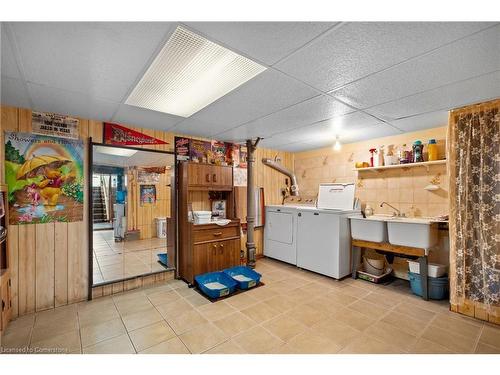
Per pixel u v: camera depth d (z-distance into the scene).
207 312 2.57
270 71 1.78
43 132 2.59
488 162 2.42
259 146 4.57
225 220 3.66
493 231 2.39
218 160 4.05
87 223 2.85
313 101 2.35
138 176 3.26
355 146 4.19
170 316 2.48
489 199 2.41
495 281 2.37
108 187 3.03
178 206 3.59
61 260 2.69
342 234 3.58
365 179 4.03
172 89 2.07
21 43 1.39
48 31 1.29
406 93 2.17
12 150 2.43
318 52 1.54
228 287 3.01
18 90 2.05
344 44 1.46
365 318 2.48
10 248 2.39
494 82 1.95
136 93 2.14
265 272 3.91
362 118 2.86
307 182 4.97
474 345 2.04
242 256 4.26
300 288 3.26
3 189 2.20
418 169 3.45
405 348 2.00
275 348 1.99
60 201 2.69
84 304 2.73
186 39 1.41
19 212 2.46
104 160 2.98
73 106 2.45
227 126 3.21
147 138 3.31
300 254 4.04
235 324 2.35
